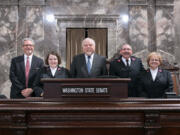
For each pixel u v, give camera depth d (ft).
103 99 9.89
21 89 15.11
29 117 9.84
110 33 32.94
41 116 9.82
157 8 32.76
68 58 33.04
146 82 13.21
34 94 14.75
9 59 31.78
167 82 13.23
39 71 14.88
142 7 32.71
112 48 32.86
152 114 9.63
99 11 33.12
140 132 9.95
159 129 9.85
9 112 9.84
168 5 32.78
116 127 9.75
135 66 14.73
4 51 31.81
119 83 10.01
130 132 9.96
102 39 33.19
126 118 9.82
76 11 33.12
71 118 9.80
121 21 32.91
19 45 32.12
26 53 15.67
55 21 32.91
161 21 32.60
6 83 31.42
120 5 33.04
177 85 21.04
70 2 33.17
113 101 9.84
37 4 32.63
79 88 9.97
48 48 32.58
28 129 9.89
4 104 9.74
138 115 9.83
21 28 32.30
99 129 9.94
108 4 33.17
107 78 10.13
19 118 9.62
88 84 9.95
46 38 32.68
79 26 33.04
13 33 32.01
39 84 14.76
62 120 9.80
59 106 9.66
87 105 9.70
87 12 33.12
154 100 9.74
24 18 32.48
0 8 32.22
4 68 31.60
